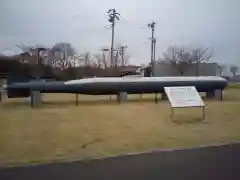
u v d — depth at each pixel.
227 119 12.29
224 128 10.64
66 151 7.52
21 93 17.14
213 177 5.54
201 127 10.77
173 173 5.74
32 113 12.93
